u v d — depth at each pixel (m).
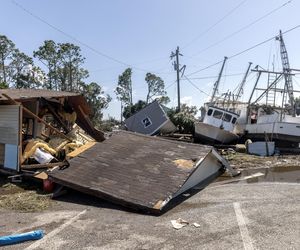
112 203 9.16
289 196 9.84
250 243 6.26
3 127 12.60
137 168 10.81
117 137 13.85
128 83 54.34
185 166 10.88
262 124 27.58
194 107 36.81
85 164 11.20
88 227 7.34
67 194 10.08
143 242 6.47
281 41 27.31
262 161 18.58
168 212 8.47
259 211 8.27
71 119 16.03
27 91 14.86
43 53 44.56
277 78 28.08
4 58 43.22
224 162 13.42
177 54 36.75
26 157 12.16
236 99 32.66
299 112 28.81
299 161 18.64
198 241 6.44
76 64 47.03
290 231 6.80
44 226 7.40
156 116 30.53
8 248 6.26
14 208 8.75
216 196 10.03
